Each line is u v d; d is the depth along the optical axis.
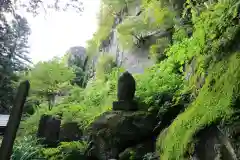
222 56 2.72
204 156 2.22
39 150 5.94
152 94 5.16
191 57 3.90
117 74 7.66
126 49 9.12
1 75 8.95
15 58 10.47
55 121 7.26
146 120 4.62
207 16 3.16
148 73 5.93
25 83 3.80
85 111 7.03
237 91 2.18
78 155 5.39
